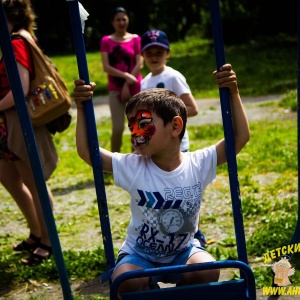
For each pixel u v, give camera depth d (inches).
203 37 1371.8
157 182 107.9
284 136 329.4
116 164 109.7
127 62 270.4
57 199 253.6
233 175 108.7
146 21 1363.2
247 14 1088.2
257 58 826.2
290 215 195.0
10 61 110.8
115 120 275.6
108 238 109.4
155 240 108.9
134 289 106.6
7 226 226.5
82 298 148.6
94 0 1339.8
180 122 108.3
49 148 171.6
